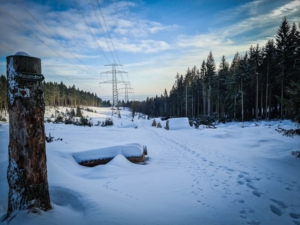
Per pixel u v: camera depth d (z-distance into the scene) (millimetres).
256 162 7023
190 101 56625
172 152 9477
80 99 115875
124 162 6441
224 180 5145
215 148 10344
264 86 33531
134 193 4059
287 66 26984
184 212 3289
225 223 3008
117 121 39938
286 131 7582
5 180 3695
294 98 6969
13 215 2363
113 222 2621
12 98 2457
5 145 7023
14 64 2459
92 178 5105
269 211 3441
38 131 2586
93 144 10336
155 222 2838
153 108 104500
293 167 6270
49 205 2695
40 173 2596
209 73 44500
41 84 2682
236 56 45062
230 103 37531
